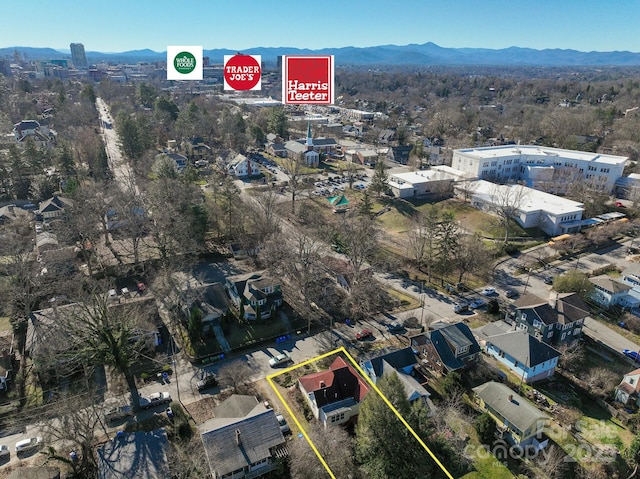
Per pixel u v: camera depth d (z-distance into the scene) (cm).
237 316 6356
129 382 4672
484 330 5938
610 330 6253
